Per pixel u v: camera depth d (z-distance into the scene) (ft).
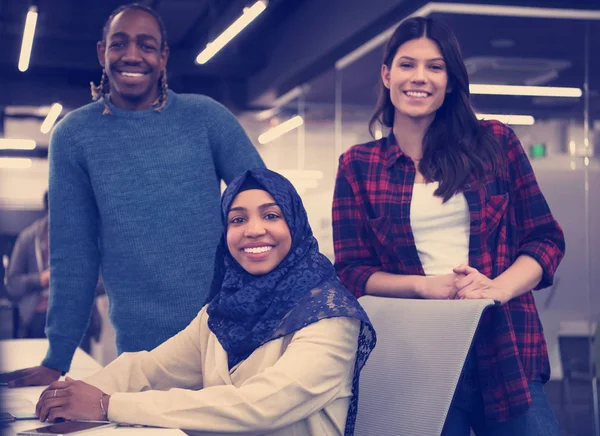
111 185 8.07
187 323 8.16
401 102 7.56
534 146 15.84
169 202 8.21
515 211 7.47
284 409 5.53
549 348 15.17
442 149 7.41
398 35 7.67
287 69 27.37
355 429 5.97
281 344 5.96
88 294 8.17
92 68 35.65
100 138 8.16
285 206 6.23
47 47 34.81
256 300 6.13
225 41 26.32
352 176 7.90
